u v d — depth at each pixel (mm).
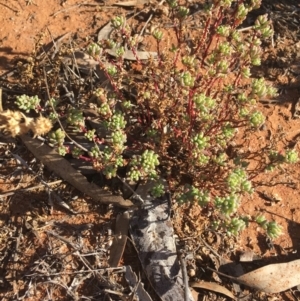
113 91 409
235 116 386
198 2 511
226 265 368
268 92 342
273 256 377
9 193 380
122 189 383
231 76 454
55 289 347
